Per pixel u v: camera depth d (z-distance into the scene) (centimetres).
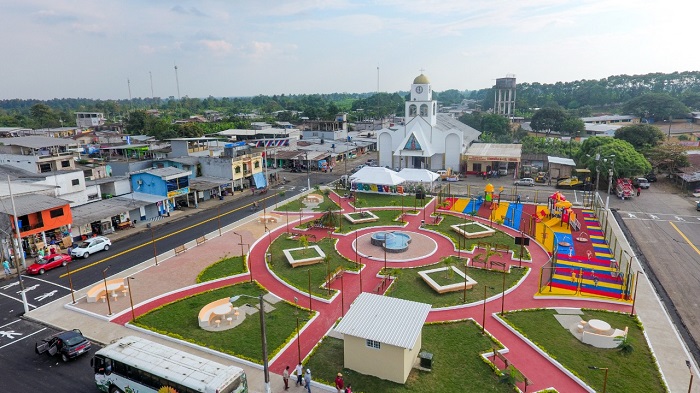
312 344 3516
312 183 9994
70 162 8469
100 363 2892
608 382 2981
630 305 4084
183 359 2795
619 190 8319
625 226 6512
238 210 7738
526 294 4366
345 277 4822
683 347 3403
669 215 7069
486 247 5559
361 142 14538
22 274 5012
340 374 2911
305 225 6656
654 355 3288
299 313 4009
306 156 11431
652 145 10788
